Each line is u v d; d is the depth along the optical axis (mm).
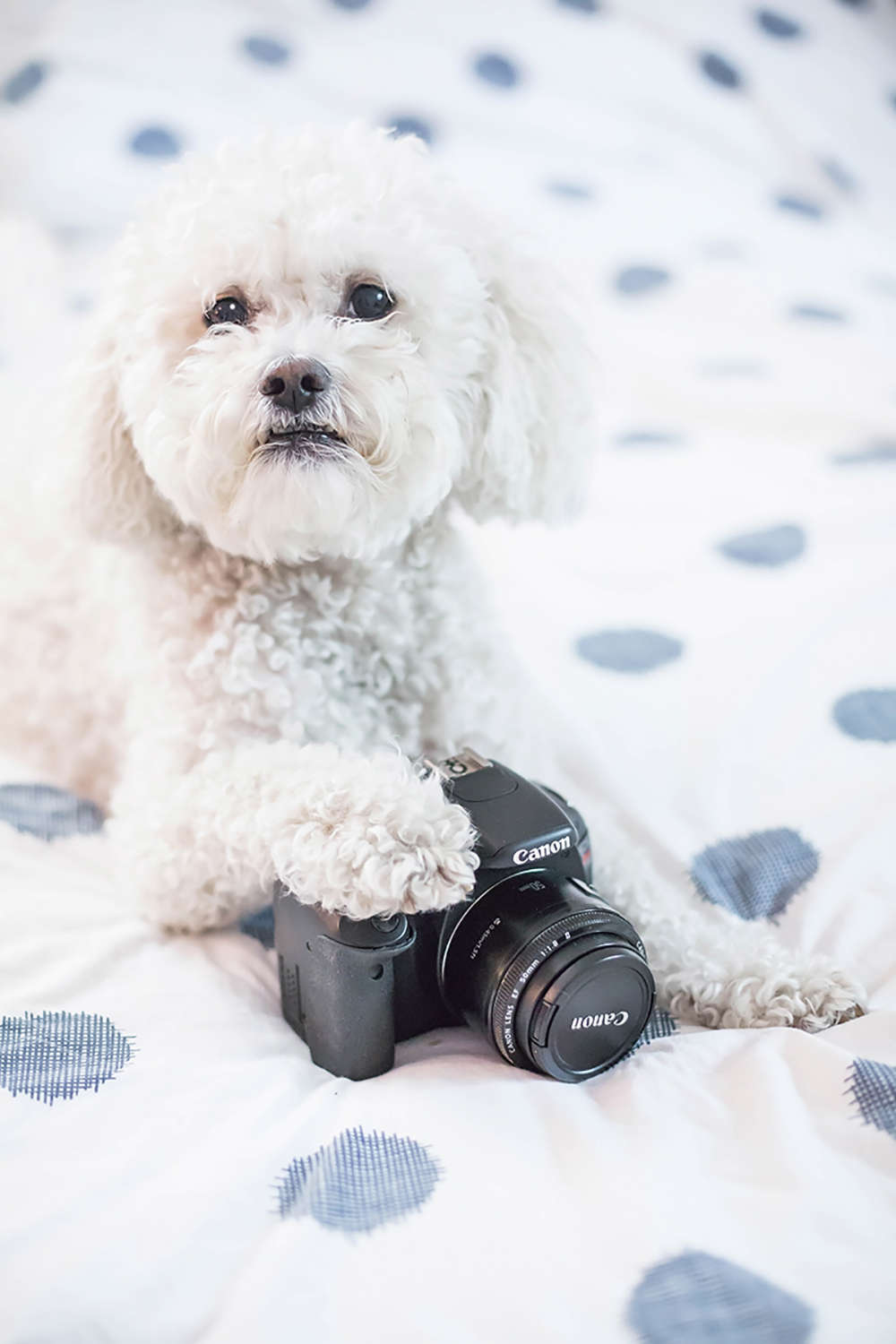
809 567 2102
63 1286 873
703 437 2633
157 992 1255
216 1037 1194
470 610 1600
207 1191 967
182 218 1415
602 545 2262
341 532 1406
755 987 1249
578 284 2908
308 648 1473
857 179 3369
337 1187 985
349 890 1076
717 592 2059
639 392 2787
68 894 1442
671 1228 923
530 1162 1014
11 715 1849
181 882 1348
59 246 2963
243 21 3211
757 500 2346
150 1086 1103
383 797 1121
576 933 1090
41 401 2158
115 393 1565
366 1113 1080
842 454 2492
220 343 1386
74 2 3186
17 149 3027
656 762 1681
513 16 3320
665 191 3176
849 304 2840
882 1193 972
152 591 1548
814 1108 1065
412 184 1484
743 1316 850
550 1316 860
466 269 1492
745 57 3434
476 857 1093
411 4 3283
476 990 1125
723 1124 1052
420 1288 887
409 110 3174
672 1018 1293
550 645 1950
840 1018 1217
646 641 1942
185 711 1450
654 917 1354
